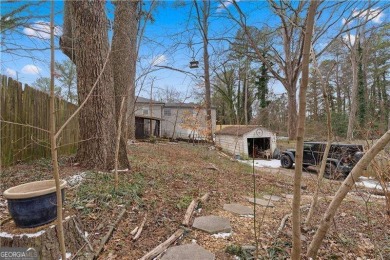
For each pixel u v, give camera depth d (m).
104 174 3.77
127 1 5.45
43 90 4.61
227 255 2.19
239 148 12.68
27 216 1.86
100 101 4.09
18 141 4.17
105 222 2.48
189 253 2.13
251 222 3.00
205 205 3.43
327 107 2.90
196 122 15.63
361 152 6.20
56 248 1.89
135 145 10.02
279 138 14.38
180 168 5.72
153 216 2.81
